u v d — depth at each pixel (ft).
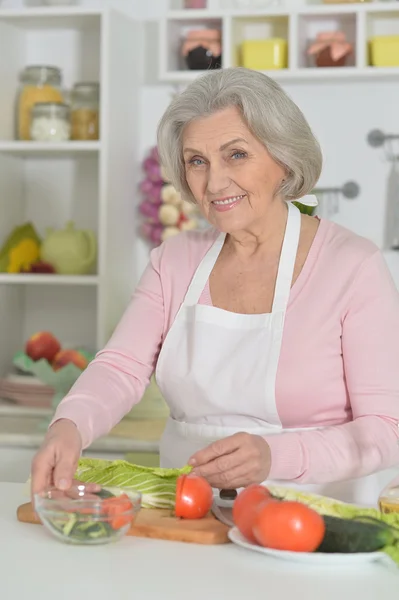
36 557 4.43
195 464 5.14
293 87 11.44
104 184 11.02
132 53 11.68
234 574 4.20
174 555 4.49
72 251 11.29
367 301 5.96
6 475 9.70
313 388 6.00
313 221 6.50
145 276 6.75
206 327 6.25
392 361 5.84
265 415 6.12
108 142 11.05
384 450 5.55
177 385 6.33
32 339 10.43
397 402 5.74
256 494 4.63
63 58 12.12
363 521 4.42
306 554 4.30
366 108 11.29
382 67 10.56
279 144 5.93
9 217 11.93
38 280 11.16
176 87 11.81
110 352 6.34
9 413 10.72
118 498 4.70
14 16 11.34
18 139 11.95
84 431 5.57
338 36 10.79
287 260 6.26
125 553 4.51
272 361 6.06
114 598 3.87
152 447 9.32
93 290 12.10
